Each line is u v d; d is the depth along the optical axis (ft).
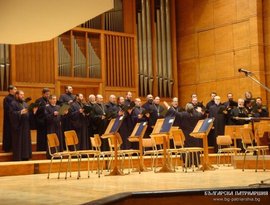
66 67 45.09
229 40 48.78
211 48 50.39
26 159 36.42
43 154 38.04
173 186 20.67
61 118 37.93
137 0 51.08
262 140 38.78
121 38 49.19
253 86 46.47
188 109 38.24
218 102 43.06
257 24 46.50
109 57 48.16
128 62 49.34
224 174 27.53
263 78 46.37
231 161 38.24
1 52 41.24
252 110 39.63
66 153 28.22
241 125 38.75
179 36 53.42
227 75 48.83
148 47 50.85
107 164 36.55
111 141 33.71
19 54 42.50
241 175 26.43
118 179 25.88
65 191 20.12
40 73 43.62
